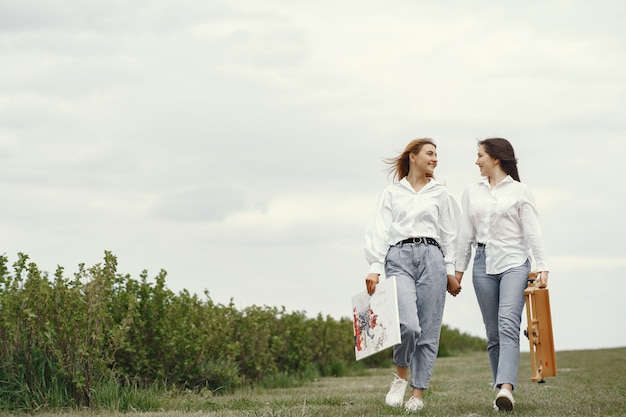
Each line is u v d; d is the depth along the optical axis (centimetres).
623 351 2323
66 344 733
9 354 728
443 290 686
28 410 693
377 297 676
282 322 1368
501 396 631
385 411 639
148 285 941
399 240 689
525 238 684
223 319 1094
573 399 749
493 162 693
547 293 655
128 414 662
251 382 1164
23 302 725
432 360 691
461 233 704
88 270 750
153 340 935
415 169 707
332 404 755
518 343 663
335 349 1606
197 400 805
